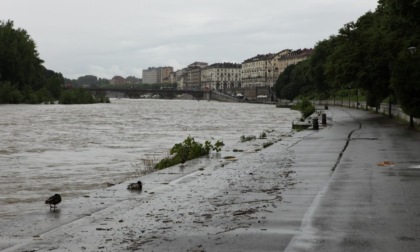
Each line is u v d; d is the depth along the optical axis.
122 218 11.70
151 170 24.25
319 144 30.77
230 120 84.19
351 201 13.12
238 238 9.72
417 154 24.12
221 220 11.27
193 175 18.72
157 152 35.81
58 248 9.29
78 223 11.24
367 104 85.88
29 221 11.72
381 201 13.06
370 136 36.12
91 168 27.31
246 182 16.75
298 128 53.12
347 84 65.81
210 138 47.69
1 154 34.56
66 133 54.31
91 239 9.88
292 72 193.62
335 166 20.34
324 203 12.91
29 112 104.12
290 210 12.13
